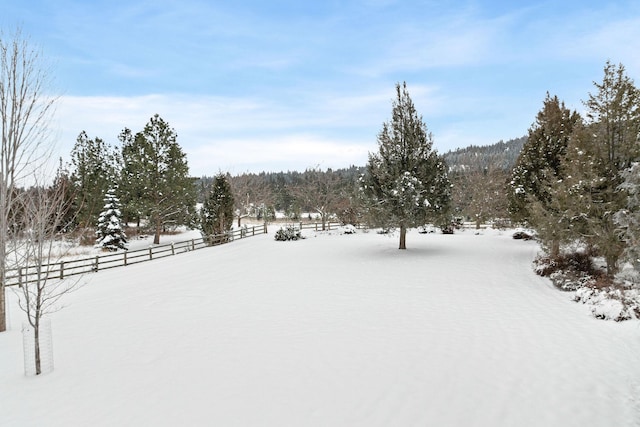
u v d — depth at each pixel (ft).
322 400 20.98
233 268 64.69
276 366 25.45
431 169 75.25
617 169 45.03
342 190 153.48
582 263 51.88
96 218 105.19
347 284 49.90
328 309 38.65
